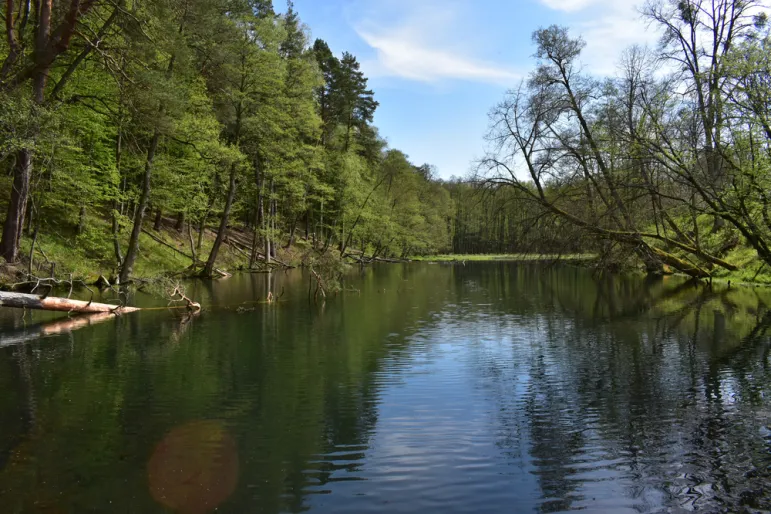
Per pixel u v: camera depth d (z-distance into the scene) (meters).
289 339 12.09
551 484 4.91
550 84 22.45
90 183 21.30
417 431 6.33
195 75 23.44
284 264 37.47
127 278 21.28
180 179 24.88
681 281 25.22
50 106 15.21
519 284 28.30
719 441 5.86
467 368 9.41
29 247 19.52
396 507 4.51
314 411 7.05
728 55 14.62
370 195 47.53
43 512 4.41
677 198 16.62
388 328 13.70
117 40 17.36
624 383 8.31
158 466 5.31
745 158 14.38
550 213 21.03
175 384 8.30
